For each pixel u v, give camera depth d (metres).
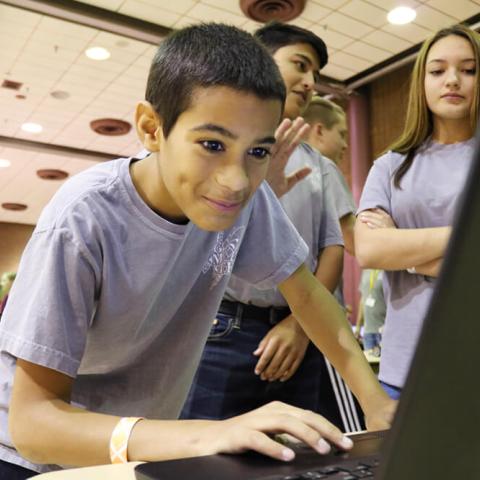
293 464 0.54
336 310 0.99
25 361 0.69
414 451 0.24
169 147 0.66
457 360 0.23
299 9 4.24
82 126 6.95
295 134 1.13
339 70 5.34
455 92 1.29
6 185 9.48
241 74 0.61
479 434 0.24
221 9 4.25
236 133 0.61
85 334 0.74
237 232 0.94
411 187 1.33
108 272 0.77
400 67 5.23
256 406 1.40
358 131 5.60
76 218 0.72
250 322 1.40
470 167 0.21
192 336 0.98
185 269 0.89
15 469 0.80
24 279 0.73
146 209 0.77
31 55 5.05
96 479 0.54
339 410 1.46
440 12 4.36
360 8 4.29
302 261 1.00
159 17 4.40
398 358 1.24
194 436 0.60
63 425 0.65
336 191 1.66
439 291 0.22
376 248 1.29
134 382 0.94
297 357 1.39
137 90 5.79
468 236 0.21
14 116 6.66
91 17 4.29
